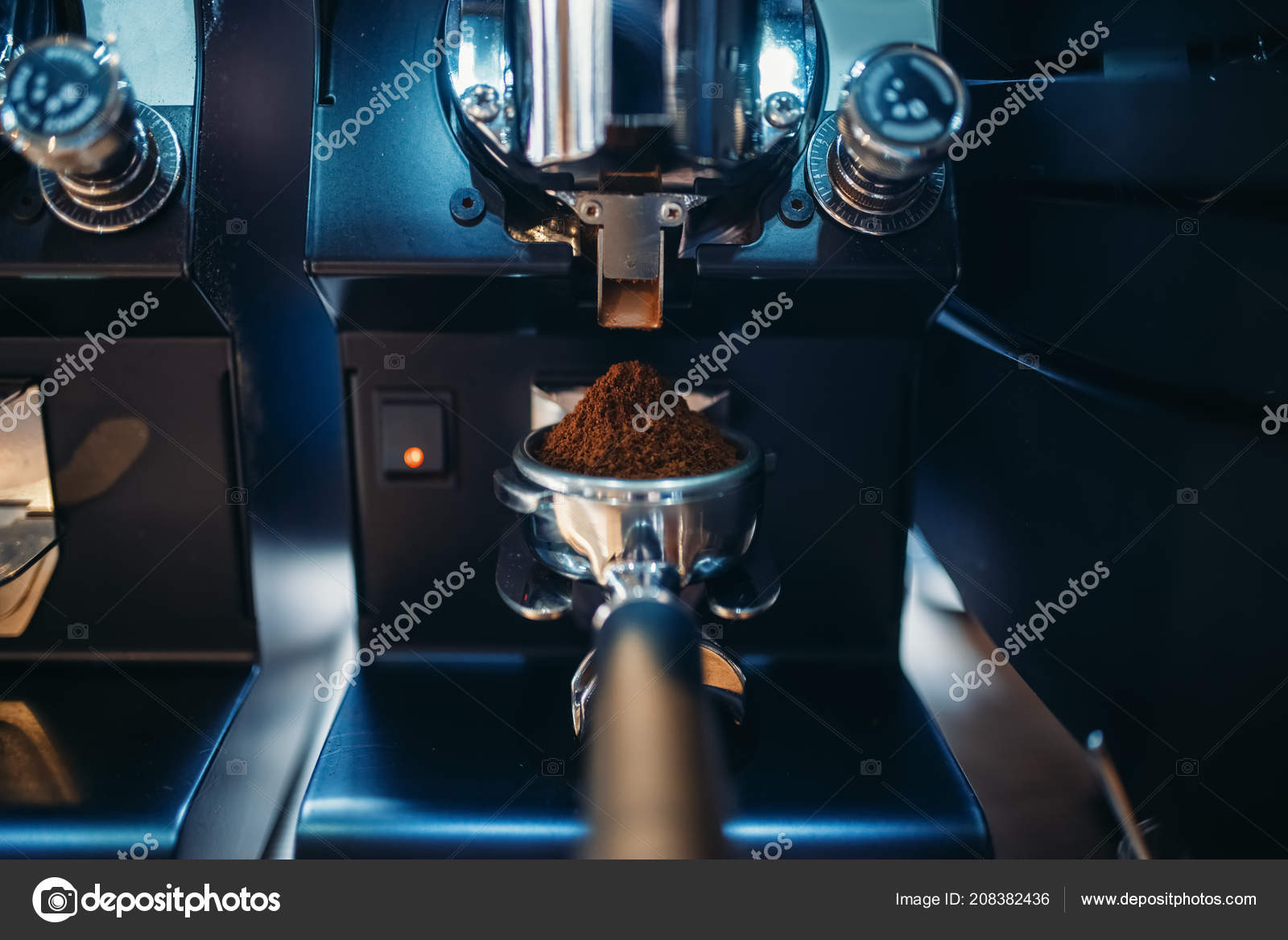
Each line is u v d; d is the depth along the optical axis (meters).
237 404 0.59
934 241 0.54
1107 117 0.60
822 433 0.61
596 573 0.45
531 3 0.46
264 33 0.62
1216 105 0.49
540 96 0.46
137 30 0.57
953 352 0.85
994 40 0.71
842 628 0.63
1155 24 0.54
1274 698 0.45
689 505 0.43
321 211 0.54
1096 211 0.61
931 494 0.91
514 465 0.49
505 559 0.54
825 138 0.55
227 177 0.58
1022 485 0.72
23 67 0.46
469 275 0.53
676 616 0.39
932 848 0.48
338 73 0.55
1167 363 0.54
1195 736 0.52
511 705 0.57
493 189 0.54
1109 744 0.61
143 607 0.61
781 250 0.54
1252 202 0.46
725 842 0.32
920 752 0.53
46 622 0.60
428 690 0.59
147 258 0.53
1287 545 0.44
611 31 0.44
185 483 0.60
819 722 0.56
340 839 0.47
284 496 0.66
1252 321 0.46
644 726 0.34
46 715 0.56
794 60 0.52
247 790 0.57
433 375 0.59
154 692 0.58
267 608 0.63
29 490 0.59
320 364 0.73
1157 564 0.56
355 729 0.55
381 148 0.54
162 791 0.50
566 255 0.53
